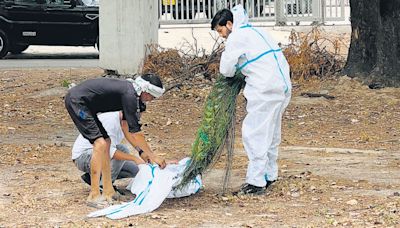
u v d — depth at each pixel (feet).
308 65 83.71
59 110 74.95
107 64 91.97
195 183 43.45
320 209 40.42
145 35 90.48
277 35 123.85
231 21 42.73
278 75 42.16
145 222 38.47
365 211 39.81
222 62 42.06
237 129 64.08
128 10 90.38
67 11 117.60
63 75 93.81
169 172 41.22
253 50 41.98
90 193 42.45
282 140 60.59
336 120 68.39
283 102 42.93
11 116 72.23
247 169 45.91
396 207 40.19
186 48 116.88
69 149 57.72
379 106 73.26
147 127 67.05
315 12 130.93
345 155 54.65
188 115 71.72
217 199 42.88
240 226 37.50
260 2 134.62
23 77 92.84
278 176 47.65
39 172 49.88
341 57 88.94
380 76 79.61
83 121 40.50
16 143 60.08
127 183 45.98
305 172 48.73
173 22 134.10
